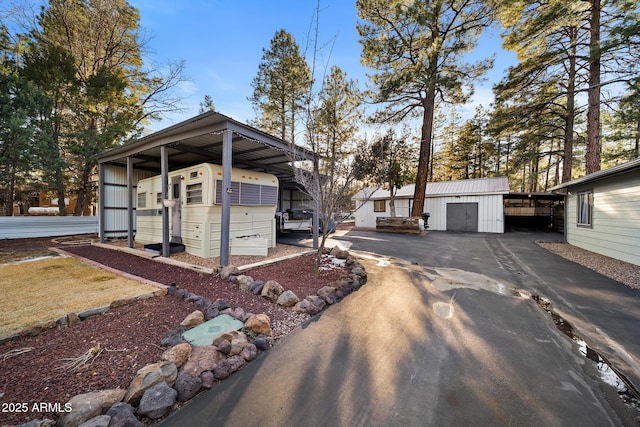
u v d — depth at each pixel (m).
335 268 4.92
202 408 1.61
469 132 21.14
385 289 3.96
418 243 8.66
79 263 5.28
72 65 9.48
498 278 4.54
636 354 2.25
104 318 2.73
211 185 5.54
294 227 10.99
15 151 7.39
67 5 9.95
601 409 1.63
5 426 1.39
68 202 16.30
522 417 1.56
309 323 2.81
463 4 10.32
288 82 11.65
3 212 11.70
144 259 5.63
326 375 1.94
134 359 2.03
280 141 5.69
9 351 2.09
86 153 9.26
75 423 1.39
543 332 2.64
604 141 14.52
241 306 3.13
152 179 7.38
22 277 4.23
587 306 3.29
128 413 1.45
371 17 11.02
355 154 5.90
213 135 5.41
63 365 1.93
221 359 2.05
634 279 4.34
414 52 11.38
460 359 2.16
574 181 7.25
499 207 12.22
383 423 1.51
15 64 8.45
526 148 14.58
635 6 7.66
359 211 16.55
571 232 8.17
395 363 2.10
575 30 10.13
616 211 5.84
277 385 1.83
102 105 10.52
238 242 5.89
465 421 1.53
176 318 2.75
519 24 10.27
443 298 3.59
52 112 9.28
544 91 11.64
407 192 14.75
